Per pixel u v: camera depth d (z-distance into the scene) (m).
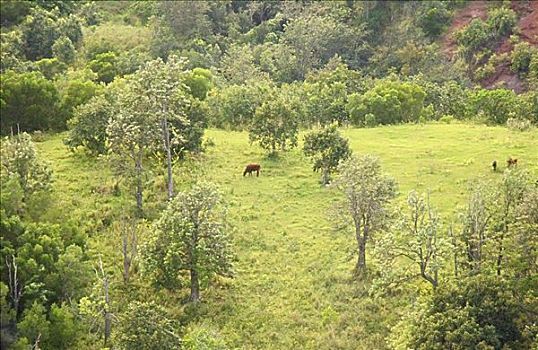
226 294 37.12
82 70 76.50
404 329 30.30
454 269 33.75
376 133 61.25
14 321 31.62
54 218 38.38
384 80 82.50
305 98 69.56
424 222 34.75
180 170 50.62
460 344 26.92
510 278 29.80
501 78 92.50
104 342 33.22
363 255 38.31
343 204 39.38
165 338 30.55
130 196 46.78
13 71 67.12
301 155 55.09
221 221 37.62
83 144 52.97
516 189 32.81
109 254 40.22
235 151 55.81
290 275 38.69
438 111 73.44
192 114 51.06
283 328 34.25
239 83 83.75
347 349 32.34
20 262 33.25
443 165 51.22
